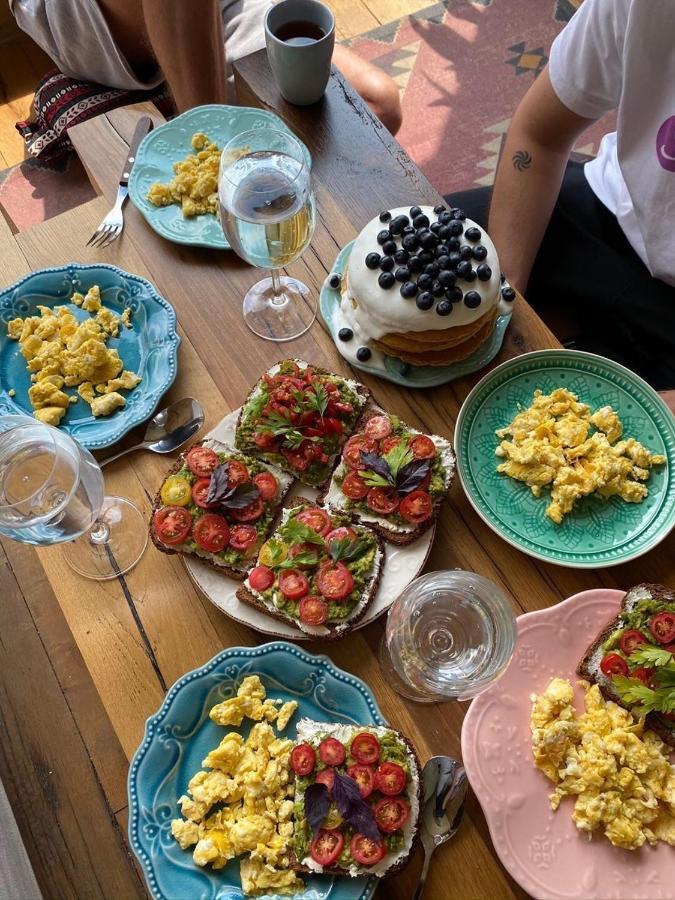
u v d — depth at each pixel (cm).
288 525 110
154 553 117
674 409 139
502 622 97
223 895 95
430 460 117
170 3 162
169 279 141
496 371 126
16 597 115
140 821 98
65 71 228
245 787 100
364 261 123
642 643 103
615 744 100
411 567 113
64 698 109
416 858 99
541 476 119
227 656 104
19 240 145
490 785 99
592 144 280
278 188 114
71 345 132
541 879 95
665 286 167
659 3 124
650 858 97
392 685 109
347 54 230
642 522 117
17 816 103
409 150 286
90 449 122
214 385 131
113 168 154
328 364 133
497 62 304
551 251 175
